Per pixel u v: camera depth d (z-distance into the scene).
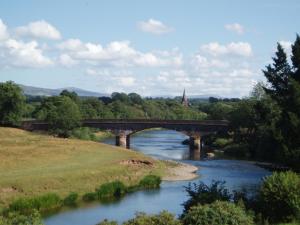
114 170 82.25
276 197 38.75
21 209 57.50
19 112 167.12
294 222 36.94
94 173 77.62
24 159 86.12
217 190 46.16
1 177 68.81
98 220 54.41
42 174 72.38
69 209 60.31
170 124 161.00
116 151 107.06
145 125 164.75
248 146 132.25
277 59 73.50
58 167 80.00
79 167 81.00
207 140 171.12
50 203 60.66
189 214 33.09
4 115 164.62
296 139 54.28
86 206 62.09
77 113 165.62
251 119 142.88
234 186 76.69
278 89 73.50
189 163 112.06
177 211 58.50
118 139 166.75
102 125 167.88
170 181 83.31
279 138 55.44
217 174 93.44
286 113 55.84
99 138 194.62
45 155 92.50
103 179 76.25
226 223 32.28
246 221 33.16
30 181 67.56
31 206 58.38
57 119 160.38
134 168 88.38
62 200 63.16
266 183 40.12
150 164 94.94
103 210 59.78
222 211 32.81
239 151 133.00
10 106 165.50
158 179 79.00
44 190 66.00
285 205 38.62
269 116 113.44
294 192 38.66
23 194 63.16
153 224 30.80
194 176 89.94
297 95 54.41
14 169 76.44
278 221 37.91
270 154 119.56
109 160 92.00
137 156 103.06
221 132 156.75
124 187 72.12
